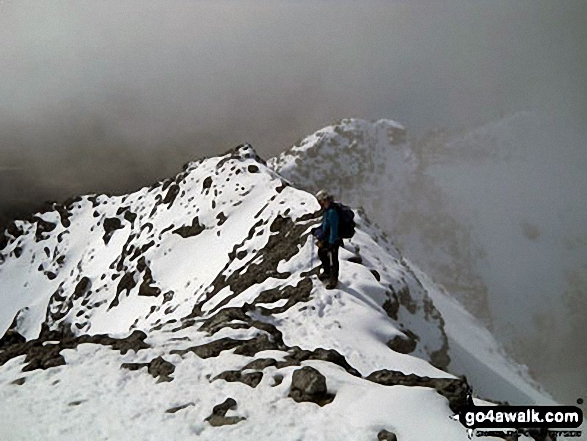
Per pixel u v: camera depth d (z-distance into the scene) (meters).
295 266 26.19
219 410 9.84
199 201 65.62
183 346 13.07
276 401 10.12
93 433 9.26
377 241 35.66
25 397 10.61
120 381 11.24
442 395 9.89
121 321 60.44
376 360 16.66
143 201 94.19
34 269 114.88
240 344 13.05
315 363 11.64
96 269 87.50
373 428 8.85
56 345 13.29
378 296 22.55
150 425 9.48
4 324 102.12
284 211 42.59
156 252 64.88
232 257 42.84
